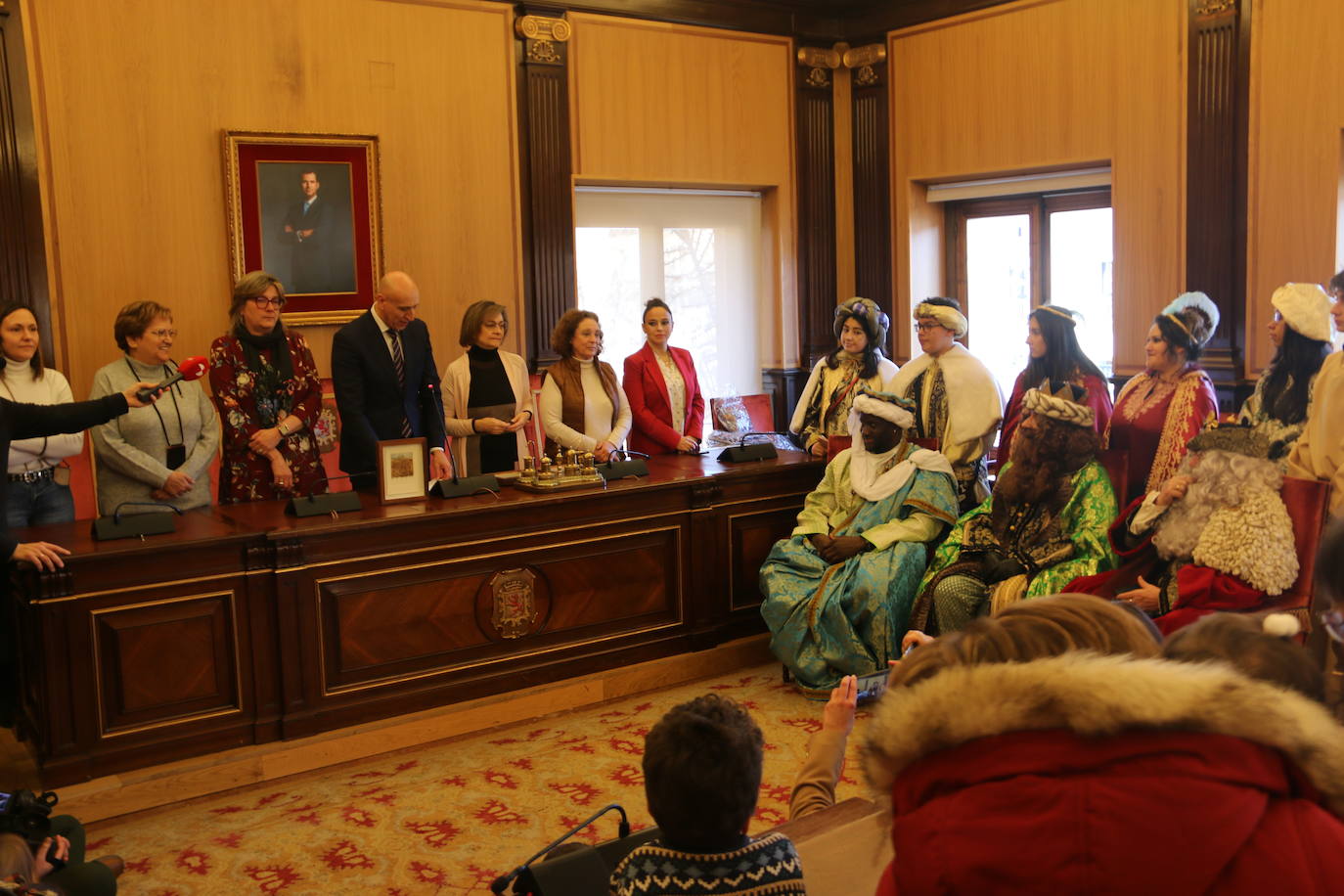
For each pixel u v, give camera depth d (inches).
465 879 121.2
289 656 150.4
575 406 203.0
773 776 146.1
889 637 168.6
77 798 135.8
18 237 209.3
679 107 277.3
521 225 261.4
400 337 185.6
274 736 150.7
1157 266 248.8
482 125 254.8
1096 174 261.4
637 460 188.1
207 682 146.2
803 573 177.6
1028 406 159.8
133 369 167.0
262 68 230.8
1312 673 42.9
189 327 229.1
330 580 153.1
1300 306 161.3
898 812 38.4
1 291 208.4
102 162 217.5
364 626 156.3
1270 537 128.4
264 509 162.6
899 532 175.0
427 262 251.0
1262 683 35.7
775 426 303.1
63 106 212.8
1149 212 249.0
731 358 300.4
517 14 256.7
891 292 295.9
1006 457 191.8
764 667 192.5
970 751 35.9
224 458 174.1
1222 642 43.8
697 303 294.5
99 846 130.7
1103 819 32.8
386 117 244.1
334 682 154.5
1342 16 217.5
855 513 182.9
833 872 73.2
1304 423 160.4
